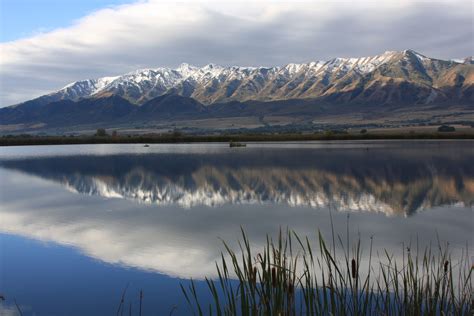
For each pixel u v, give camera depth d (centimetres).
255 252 1558
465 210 2320
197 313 1061
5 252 1636
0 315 1088
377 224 2008
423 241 1675
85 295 1202
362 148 8138
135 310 1090
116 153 7919
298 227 1970
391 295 1039
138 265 1455
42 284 1290
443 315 735
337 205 2527
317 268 1300
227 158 6106
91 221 2188
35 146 12369
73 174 4494
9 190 3422
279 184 3450
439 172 4034
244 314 692
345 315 730
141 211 2450
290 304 691
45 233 1930
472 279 1140
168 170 4669
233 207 2533
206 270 1393
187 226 2034
